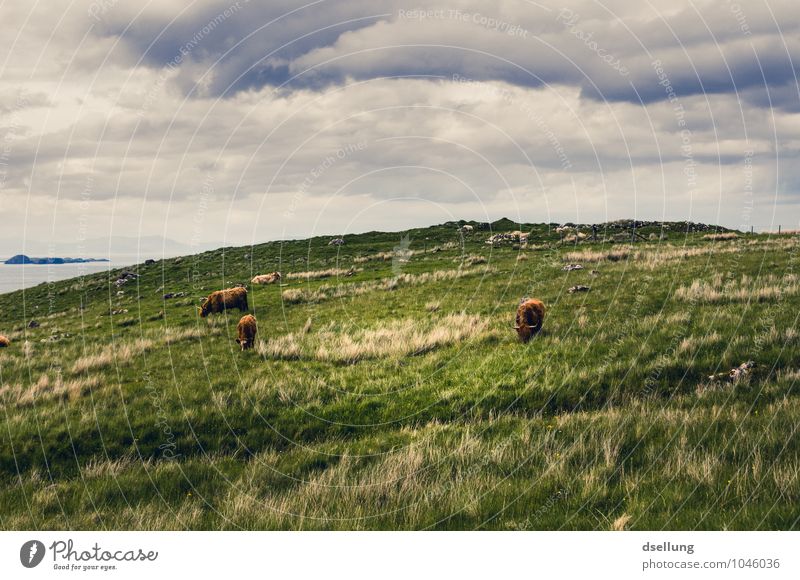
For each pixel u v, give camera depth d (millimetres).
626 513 6211
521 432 9078
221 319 21375
